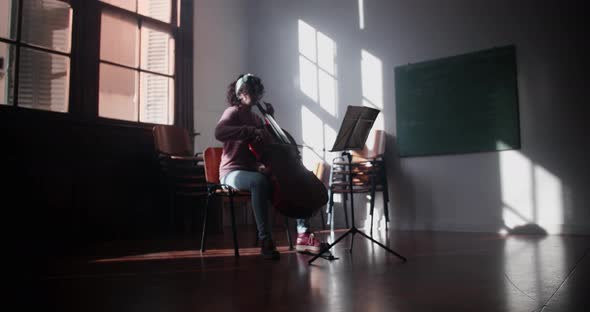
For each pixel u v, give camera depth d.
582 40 4.40
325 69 5.95
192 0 5.73
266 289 1.84
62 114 4.30
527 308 1.47
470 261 2.57
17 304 1.64
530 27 4.66
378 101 5.53
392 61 5.46
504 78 4.75
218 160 3.18
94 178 4.43
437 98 5.13
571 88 4.44
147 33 5.22
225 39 6.27
